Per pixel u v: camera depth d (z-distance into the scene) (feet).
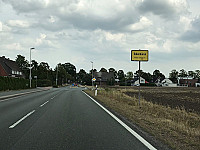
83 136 20.68
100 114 34.83
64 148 16.96
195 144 17.39
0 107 44.19
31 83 163.43
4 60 239.50
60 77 293.23
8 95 76.33
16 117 31.55
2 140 19.15
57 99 65.87
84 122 27.81
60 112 37.01
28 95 85.81
